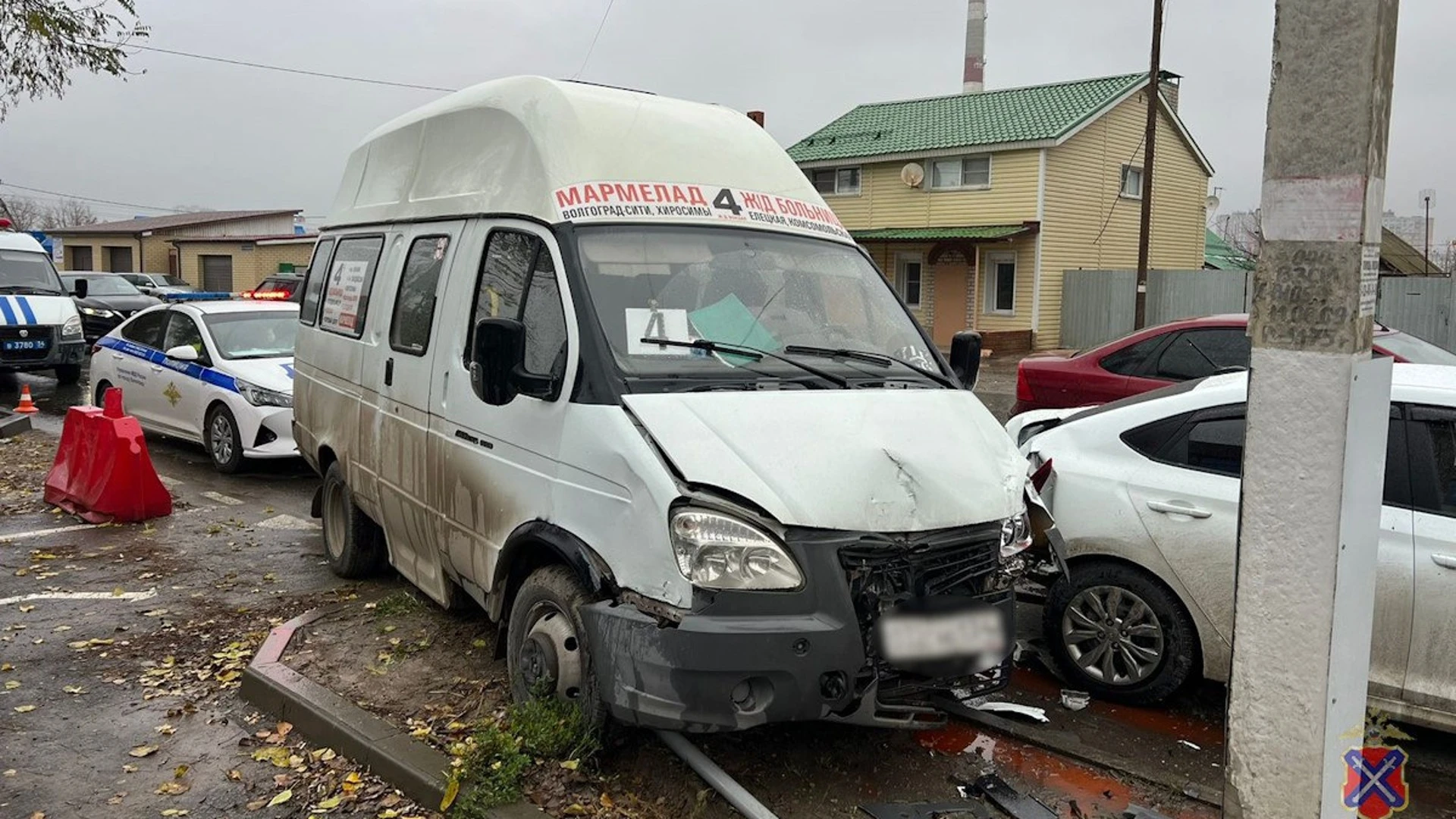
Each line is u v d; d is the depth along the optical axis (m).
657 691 3.72
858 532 3.71
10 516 8.55
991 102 30.30
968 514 3.92
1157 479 5.05
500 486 4.62
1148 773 4.42
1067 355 10.44
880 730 4.73
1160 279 25.55
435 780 4.00
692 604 3.66
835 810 4.05
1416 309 20.67
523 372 4.29
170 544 7.77
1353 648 2.96
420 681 5.05
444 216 5.50
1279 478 2.90
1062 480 5.32
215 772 4.34
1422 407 4.56
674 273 4.58
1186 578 4.90
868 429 4.07
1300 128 2.79
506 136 5.12
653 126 5.07
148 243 47.84
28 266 17.08
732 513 3.66
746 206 5.05
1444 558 4.31
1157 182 30.56
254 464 10.77
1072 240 27.67
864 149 29.67
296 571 7.14
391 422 5.75
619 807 3.93
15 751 4.50
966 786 4.29
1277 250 2.86
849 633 3.68
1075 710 5.10
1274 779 2.97
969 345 5.37
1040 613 6.54
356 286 6.50
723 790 3.96
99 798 4.12
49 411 14.88
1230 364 9.10
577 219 4.56
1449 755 4.75
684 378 4.20
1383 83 2.74
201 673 5.34
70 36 12.72
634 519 3.82
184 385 10.91
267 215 50.25
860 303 5.04
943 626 3.86
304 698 4.75
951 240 26.78
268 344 11.05
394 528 5.96
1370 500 2.97
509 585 4.72
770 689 3.68
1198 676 5.04
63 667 5.41
